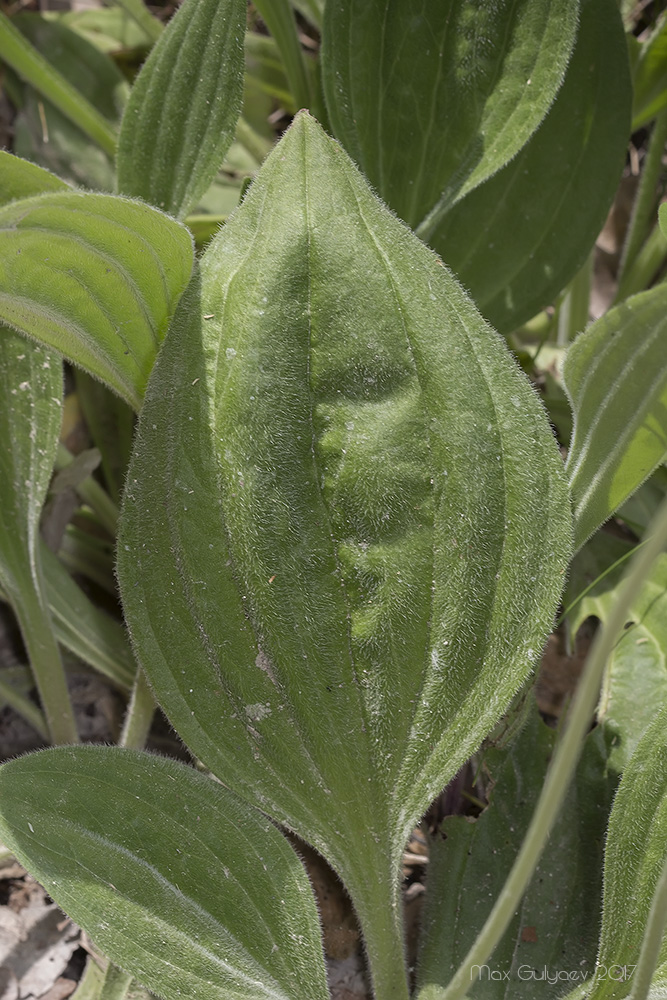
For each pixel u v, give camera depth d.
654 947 0.46
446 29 0.55
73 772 0.50
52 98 0.68
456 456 0.49
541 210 0.59
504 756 0.54
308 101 0.60
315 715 0.50
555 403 0.63
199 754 0.50
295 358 0.49
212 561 0.49
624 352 0.49
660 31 0.60
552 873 0.53
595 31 0.58
